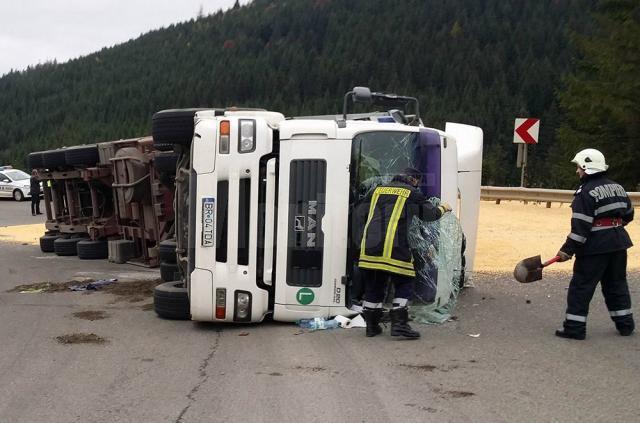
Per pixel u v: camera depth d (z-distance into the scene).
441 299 7.14
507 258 11.25
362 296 7.03
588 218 6.27
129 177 11.54
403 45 123.69
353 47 134.62
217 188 6.84
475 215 8.97
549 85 89.25
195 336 6.84
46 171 14.30
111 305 8.60
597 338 6.51
